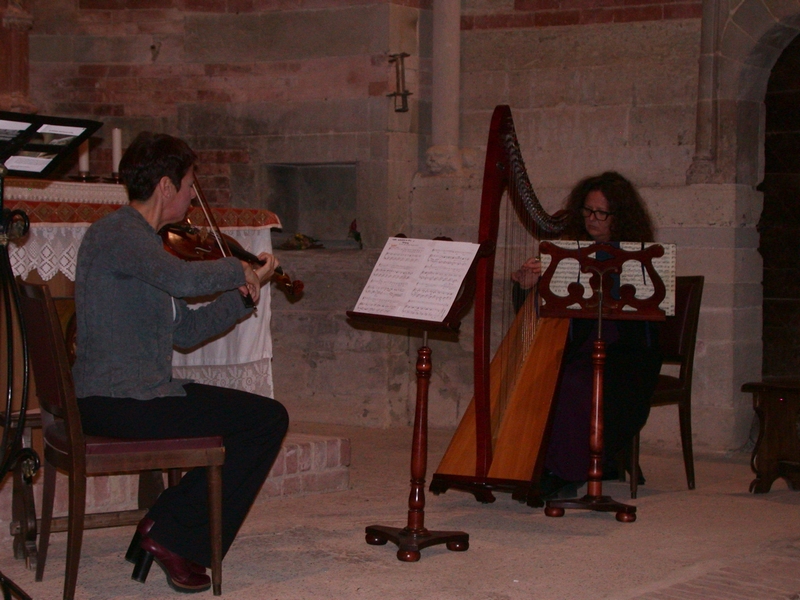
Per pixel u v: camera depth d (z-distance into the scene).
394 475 4.44
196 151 6.06
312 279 5.84
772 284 5.38
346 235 6.30
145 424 2.66
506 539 3.31
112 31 6.01
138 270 2.63
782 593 2.76
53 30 6.00
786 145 5.26
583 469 3.68
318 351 5.86
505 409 3.65
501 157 3.10
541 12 5.63
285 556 3.08
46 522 2.81
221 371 3.98
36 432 3.47
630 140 5.45
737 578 2.89
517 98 5.71
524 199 3.40
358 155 5.77
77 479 2.54
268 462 2.85
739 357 5.14
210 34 5.99
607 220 3.98
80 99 6.03
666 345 4.24
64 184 3.49
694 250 5.14
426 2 5.82
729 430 5.09
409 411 5.86
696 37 5.26
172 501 2.73
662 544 3.27
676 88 5.32
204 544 2.72
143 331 2.72
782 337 5.37
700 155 5.15
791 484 4.15
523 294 4.02
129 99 6.04
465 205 5.66
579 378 3.79
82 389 2.70
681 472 4.64
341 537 3.31
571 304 3.48
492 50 5.75
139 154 2.77
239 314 2.99
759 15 4.97
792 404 4.10
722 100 5.09
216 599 2.68
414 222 5.81
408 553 3.02
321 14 5.79
